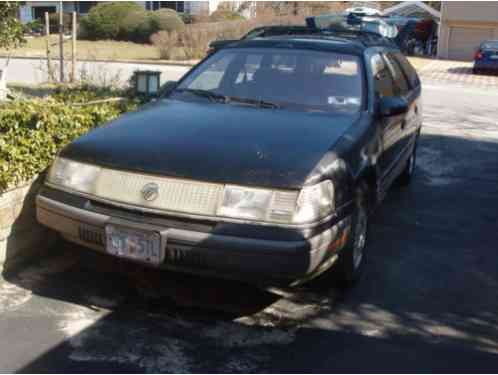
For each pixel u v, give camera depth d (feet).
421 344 12.67
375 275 15.96
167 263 12.34
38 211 13.87
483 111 46.19
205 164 12.49
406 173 24.16
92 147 13.53
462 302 14.67
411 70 24.08
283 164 12.48
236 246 11.83
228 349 12.17
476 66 81.41
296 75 17.33
